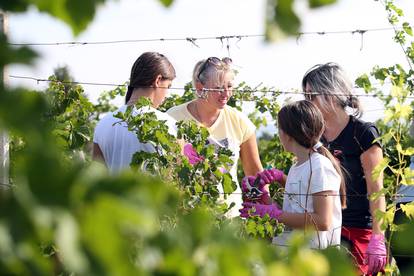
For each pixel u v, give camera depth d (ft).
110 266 5.93
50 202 5.83
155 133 27.25
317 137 28.50
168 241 6.98
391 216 22.67
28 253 6.11
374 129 31.04
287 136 28.81
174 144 27.04
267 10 6.22
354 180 31.01
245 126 35.53
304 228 26.99
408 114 22.63
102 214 5.95
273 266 7.45
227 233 7.42
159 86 30.40
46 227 5.79
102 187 6.06
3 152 22.56
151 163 26.35
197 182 26.45
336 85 31.32
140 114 27.58
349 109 31.63
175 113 34.73
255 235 25.12
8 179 14.11
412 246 8.22
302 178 28.17
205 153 27.76
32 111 6.17
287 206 29.07
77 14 6.66
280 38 6.19
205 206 24.38
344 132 31.35
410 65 31.81
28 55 6.30
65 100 29.27
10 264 5.95
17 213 5.79
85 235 5.94
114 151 29.22
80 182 6.02
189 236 7.14
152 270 6.92
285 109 29.04
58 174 5.92
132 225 6.15
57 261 10.47
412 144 24.20
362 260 29.91
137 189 6.14
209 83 33.60
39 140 6.06
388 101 33.63
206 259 7.13
